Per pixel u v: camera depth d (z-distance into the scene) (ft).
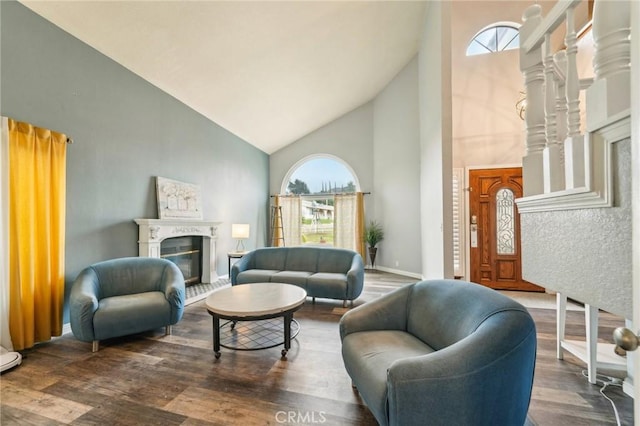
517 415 4.50
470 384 4.23
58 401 6.23
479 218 16.48
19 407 6.05
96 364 7.80
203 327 10.57
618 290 2.57
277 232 24.81
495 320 4.69
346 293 12.73
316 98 19.85
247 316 7.83
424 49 16.62
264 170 24.99
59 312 9.36
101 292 9.88
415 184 19.43
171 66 12.80
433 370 4.23
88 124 10.78
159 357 8.21
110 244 11.55
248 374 7.29
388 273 21.29
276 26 12.48
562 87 4.18
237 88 15.75
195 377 7.16
